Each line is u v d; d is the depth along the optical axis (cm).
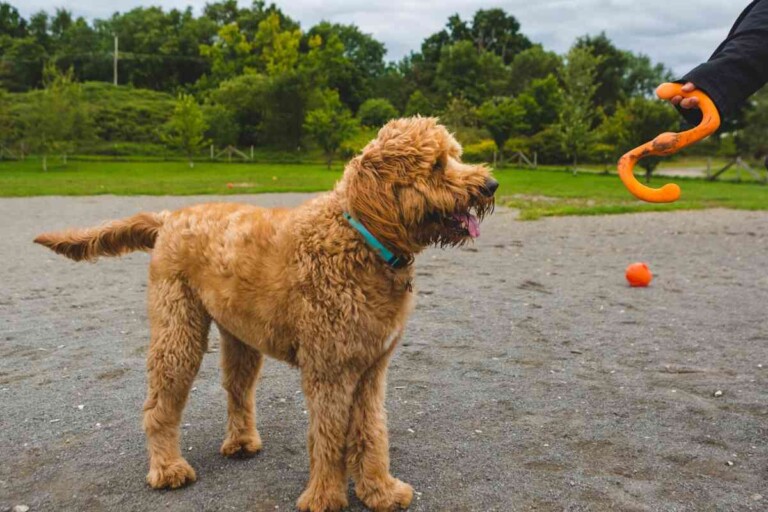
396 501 360
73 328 687
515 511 353
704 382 535
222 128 5744
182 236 392
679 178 3594
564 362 589
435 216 354
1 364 577
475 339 656
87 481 388
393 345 362
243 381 422
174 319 388
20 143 4684
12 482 386
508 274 989
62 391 518
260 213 384
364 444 362
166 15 10012
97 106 6366
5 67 7694
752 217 1730
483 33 9925
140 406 492
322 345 342
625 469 397
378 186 341
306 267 345
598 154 4116
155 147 5844
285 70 6275
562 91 4438
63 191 2369
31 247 1225
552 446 428
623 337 662
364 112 6825
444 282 927
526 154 4953
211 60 8744
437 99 7569
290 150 5959
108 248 432
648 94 7650
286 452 430
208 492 379
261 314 361
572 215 1797
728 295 843
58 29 10544
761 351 612
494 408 490
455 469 401
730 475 389
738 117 4519
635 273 901
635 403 495
